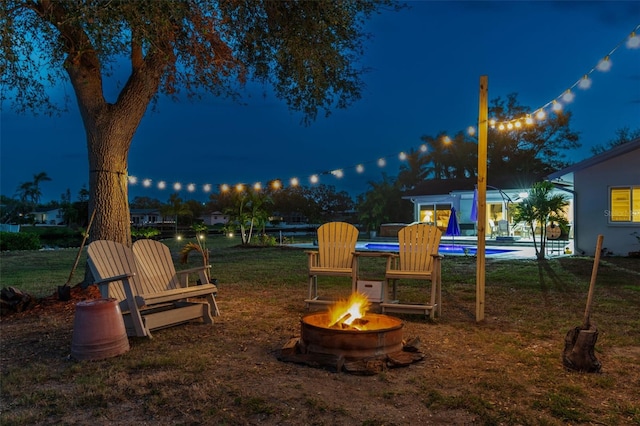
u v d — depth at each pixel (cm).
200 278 589
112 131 718
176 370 386
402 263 648
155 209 5597
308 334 415
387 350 409
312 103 875
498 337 489
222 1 675
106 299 445
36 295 787
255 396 329
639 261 1257
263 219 2053
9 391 347
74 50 672
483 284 566
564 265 1178
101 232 713
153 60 714
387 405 318
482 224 568
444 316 597
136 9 570
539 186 1366
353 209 4434
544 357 421
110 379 365
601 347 453
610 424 289
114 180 723
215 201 3759
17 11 616
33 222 6719
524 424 289
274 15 718
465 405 315
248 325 545
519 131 3422
